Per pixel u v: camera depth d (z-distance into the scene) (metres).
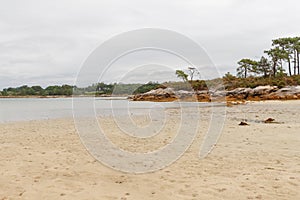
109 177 6.29
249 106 28.38
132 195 5.13
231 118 17.94
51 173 6.61
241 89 43.16
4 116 23.50
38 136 12.16
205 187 5.42
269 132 11.73
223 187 5.37
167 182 5.84
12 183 5.88
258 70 70.44
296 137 10.42
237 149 8.76
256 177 5.87
